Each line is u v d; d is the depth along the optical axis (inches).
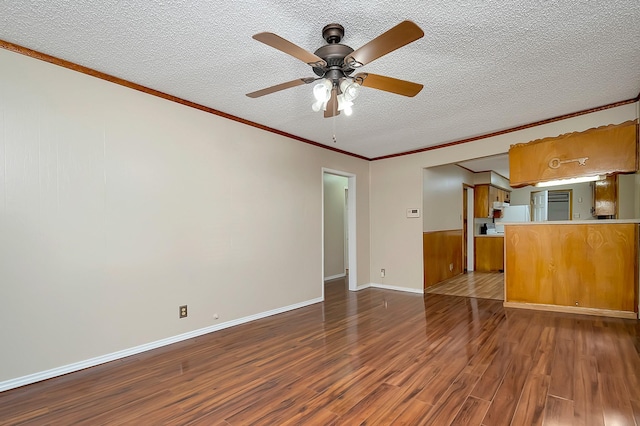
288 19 76.5
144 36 83.4
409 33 60.4
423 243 206.5
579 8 73.5
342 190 275.9
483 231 304.8
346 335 126.0
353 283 214.2
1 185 85.4
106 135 104.5
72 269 96.7
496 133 172.2
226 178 139.1
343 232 276.5
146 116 114.2
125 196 108.3
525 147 158.7
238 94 120.3
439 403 76.6
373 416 72.1
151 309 113.8
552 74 106.6
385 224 223.6
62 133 95.7
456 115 144.6
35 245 90.3
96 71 102.0
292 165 171.3
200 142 130.0
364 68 100.6
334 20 77.0
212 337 125.3
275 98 123.6
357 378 90.1
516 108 137.5
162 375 93.5
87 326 99.2
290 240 168.7
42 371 90.6
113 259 105.1
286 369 96.7
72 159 97.4
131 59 95.3
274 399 80.0
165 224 118.4
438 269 229.3
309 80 82.7
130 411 75.5
